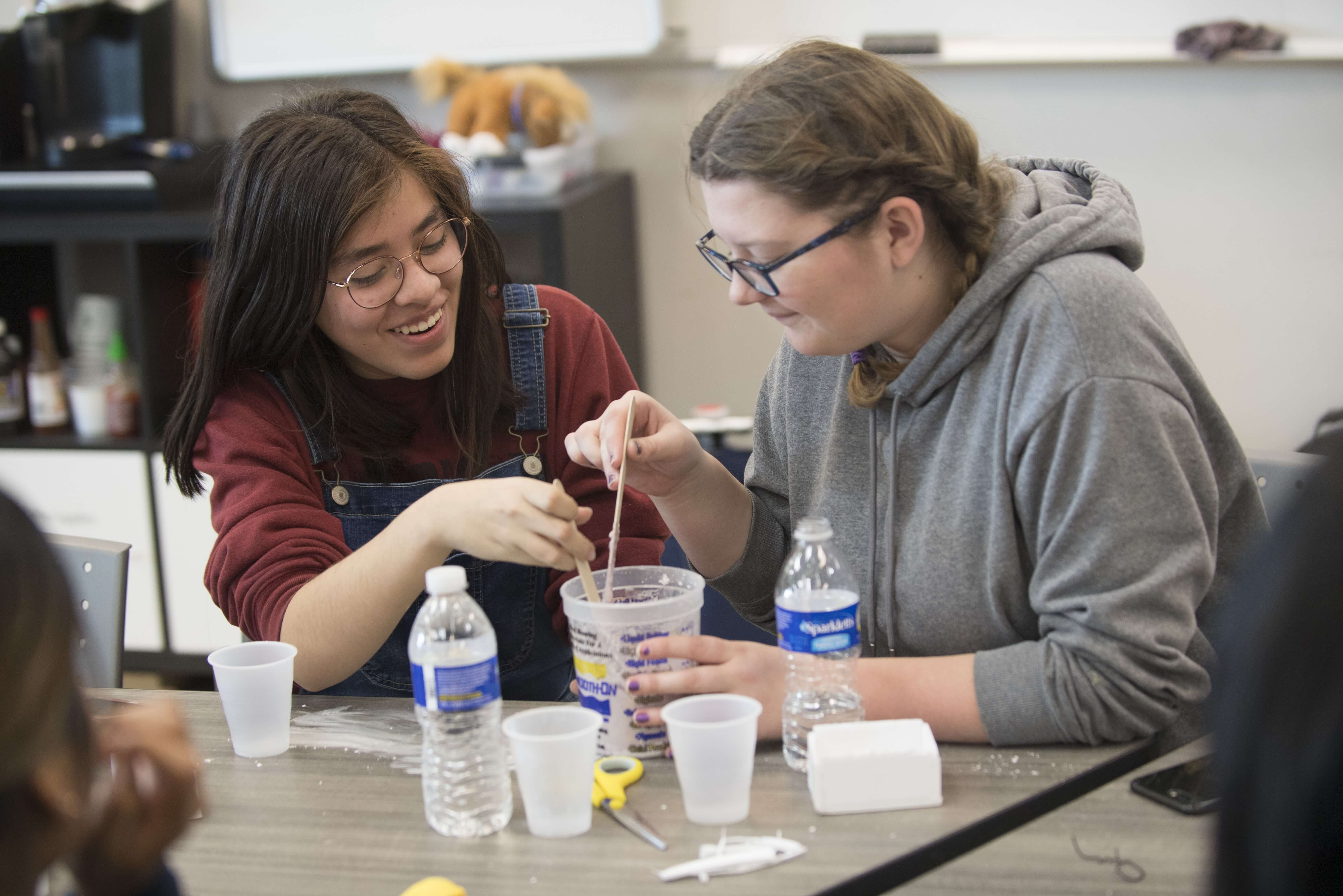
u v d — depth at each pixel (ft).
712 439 7.44
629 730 3.29
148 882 2.28
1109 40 8.61
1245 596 1.65
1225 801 1.64
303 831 3.03
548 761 2.87
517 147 8.70
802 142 3.14
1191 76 8.55
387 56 9.65
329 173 3.94
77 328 9.53
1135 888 2.61
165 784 2.11
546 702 3.73
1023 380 3.33
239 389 4.43
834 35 9.00
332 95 4.31
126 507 8.96
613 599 3.56
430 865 2.84
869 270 3.31
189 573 8.97
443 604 3.07
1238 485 3.55
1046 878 2.66
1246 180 8.65
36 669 1.78
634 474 3.91
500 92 8.63
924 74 8.91
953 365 3.51
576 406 4.88
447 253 4.22
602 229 8.82
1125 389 3.18
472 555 3.81
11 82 9.41
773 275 3.30
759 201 3.21
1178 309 8.96
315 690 3.96
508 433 4.76
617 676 3.27
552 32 9.39
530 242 9.45
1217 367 8.98
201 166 9.11
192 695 4.02
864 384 3.80
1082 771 3.11
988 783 3.06
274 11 9.68
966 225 3.40
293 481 4.31
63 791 1.88
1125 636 3.13
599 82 9.52
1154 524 3.17
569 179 8.77
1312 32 8.32
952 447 3.58
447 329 4.32
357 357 4.47
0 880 1.85
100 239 8.59
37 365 9.22
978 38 8.82
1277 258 8.72
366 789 3.26
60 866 2.15
